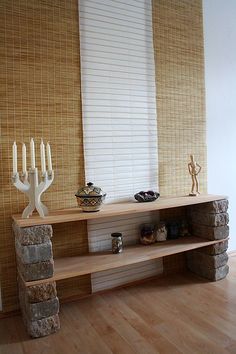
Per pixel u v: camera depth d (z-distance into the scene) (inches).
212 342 65.2
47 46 82.4
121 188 95.3
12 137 79.0
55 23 83.4
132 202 93.4
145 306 82.5
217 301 83.5
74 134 87.0
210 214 96.9
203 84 111.4
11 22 77.8
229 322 72.8
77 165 87.7
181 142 106.8
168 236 101.0
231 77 119.0
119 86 93.6
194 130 110.0
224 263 99.2
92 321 75.7
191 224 105.3
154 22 99.1
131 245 96.0
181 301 84.4
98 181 91.3
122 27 93.5
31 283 67.3
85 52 87.8
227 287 92.3
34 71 81.0
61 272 73.5
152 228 97.4
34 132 81.5
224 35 116.3
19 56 79.0
